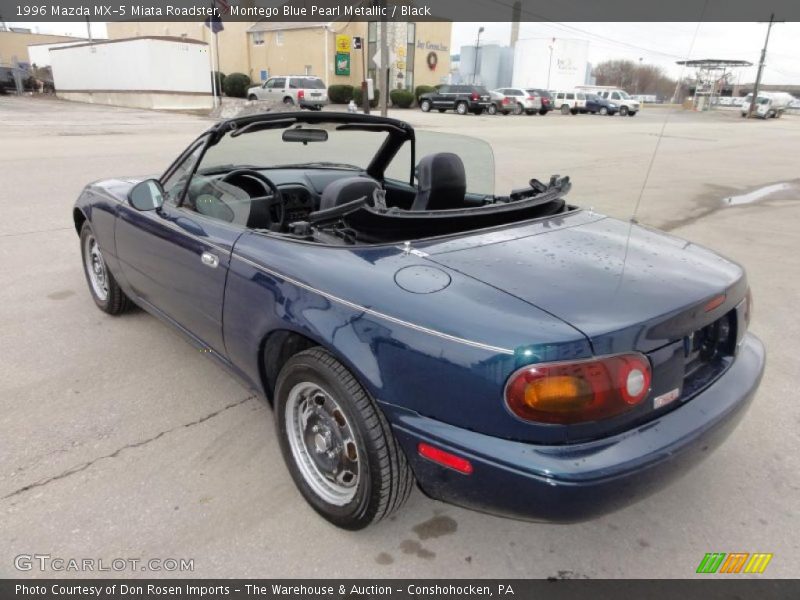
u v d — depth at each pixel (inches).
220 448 116.6
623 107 1565.0
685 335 83.5
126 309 172.7
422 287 84.4
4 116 912.9
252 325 103.1
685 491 109.0
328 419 95.0
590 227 112.8
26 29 2292.1
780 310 194.5
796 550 96.0
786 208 363.3
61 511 98.7
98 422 123.6
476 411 76.3
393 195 161.5
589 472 72.9
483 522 100.9
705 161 598.2
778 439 124.6
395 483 87.6
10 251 231.0
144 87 1173.1
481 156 143.9
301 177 155.2
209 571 88.8
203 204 124.7
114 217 148.0
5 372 142.0
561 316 77.4
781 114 1903.3
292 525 98.1
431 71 1764.3
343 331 85.7
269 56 1686.8
